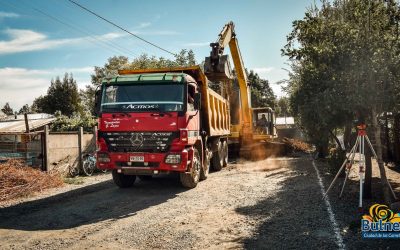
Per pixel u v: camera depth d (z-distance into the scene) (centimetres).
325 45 777
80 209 805
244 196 889
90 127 2100
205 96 1183
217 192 958
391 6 734
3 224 693
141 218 711
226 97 1602
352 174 1192
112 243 562
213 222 663
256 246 529
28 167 1179
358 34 728
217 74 1419
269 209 746
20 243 576
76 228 654
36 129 2319
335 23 786
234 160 1884
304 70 937
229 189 994
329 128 1106
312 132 1552
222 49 1414
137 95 977
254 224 641
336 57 752
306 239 549
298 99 1120
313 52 796
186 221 675
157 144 938
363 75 697
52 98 6109
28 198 960
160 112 941
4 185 984
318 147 1759
